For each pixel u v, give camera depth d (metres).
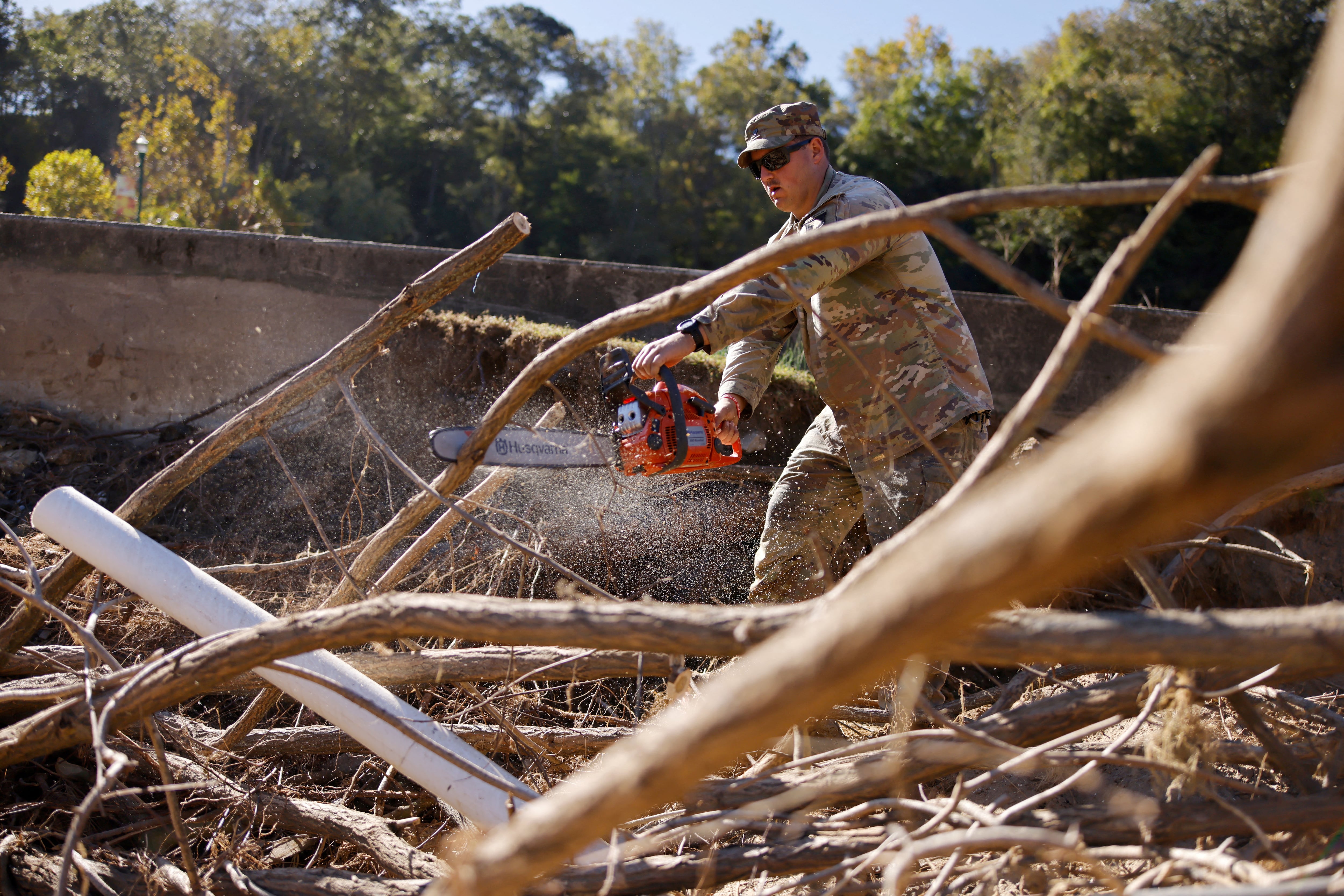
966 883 1.63
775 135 2.97
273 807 2.28
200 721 2.85
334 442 4.85
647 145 53.25
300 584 3.70
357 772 2.52
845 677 0.64
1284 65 28.80
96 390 5.54
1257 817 1.60
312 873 1.96
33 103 52.12
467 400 4.79
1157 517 0.50
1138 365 5.52
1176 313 5.55
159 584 2.34
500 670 2.48
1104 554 0.58
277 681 2.17
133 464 4.87
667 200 52.16
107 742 2.32
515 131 56.41
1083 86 31.61
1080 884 1.66
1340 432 0.46
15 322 5.50
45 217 5.48
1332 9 0.52
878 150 39.09
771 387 4.45
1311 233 0.46
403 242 48.94
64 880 1.53
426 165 55.31
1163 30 31.08
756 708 0.68
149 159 30.38
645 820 1.93
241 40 53.88
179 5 54.47
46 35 53.41
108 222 5.52
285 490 4.58
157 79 52.47
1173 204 1.17
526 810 0.87
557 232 49.91
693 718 0.73
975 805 1.62
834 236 1.41
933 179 39.09
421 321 4.95
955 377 2.75
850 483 3.02
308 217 45.19
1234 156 29.36
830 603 1.21
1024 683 2.76
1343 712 2.44
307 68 54.41
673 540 4.02
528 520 3.94
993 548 0.55
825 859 1.69
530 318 6.01
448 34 58.78
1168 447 0.47
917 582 0.59
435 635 1.57
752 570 4.02
